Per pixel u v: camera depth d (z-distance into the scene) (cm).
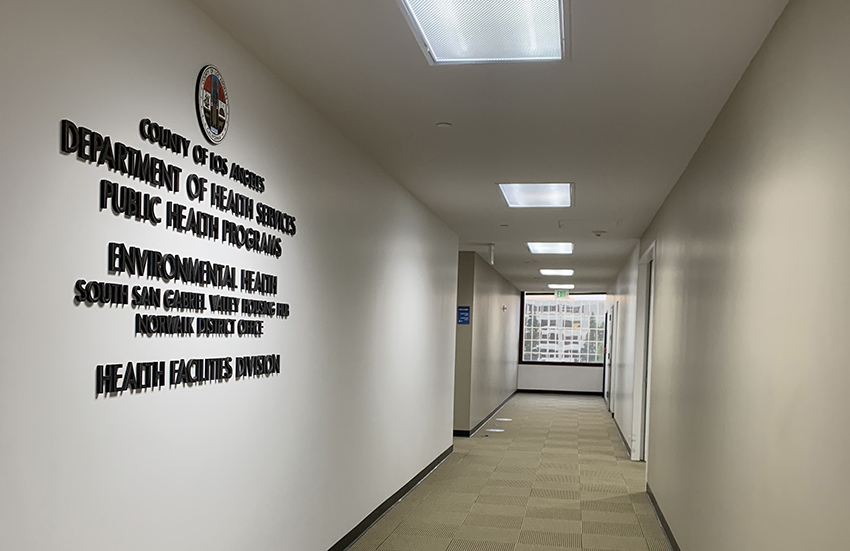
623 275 1247
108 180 229
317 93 396
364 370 537
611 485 745
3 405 189
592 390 2019
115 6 233
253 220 337
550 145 493
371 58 343
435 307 806
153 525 257
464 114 429
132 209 240
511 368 1820
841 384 197
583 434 1152
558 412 1496
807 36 239
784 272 258
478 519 593
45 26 203
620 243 973
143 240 247
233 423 320
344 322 486
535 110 417
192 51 283
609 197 665
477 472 804
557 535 550
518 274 1515
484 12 293
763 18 283
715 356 388
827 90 215
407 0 284
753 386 300
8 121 190
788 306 252
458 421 1098
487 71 357
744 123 337
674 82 361
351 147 497
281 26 308
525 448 991
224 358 308
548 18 296
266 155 355
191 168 280
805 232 234
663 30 300
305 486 415
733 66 336
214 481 303
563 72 355
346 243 488
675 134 452
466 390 1100
